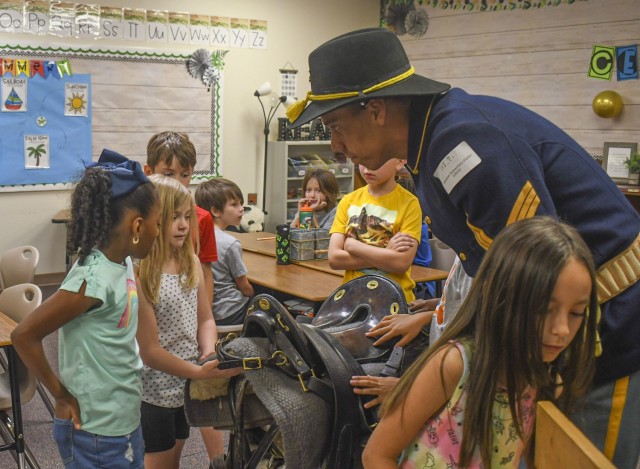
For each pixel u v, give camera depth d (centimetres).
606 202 135
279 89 772
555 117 652
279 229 406
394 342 169
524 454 128
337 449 149
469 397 112
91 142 660
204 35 716
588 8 620
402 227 304
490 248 112
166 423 229
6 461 311
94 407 187
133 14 670
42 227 644
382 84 145
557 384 117
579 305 107
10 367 256
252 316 164
